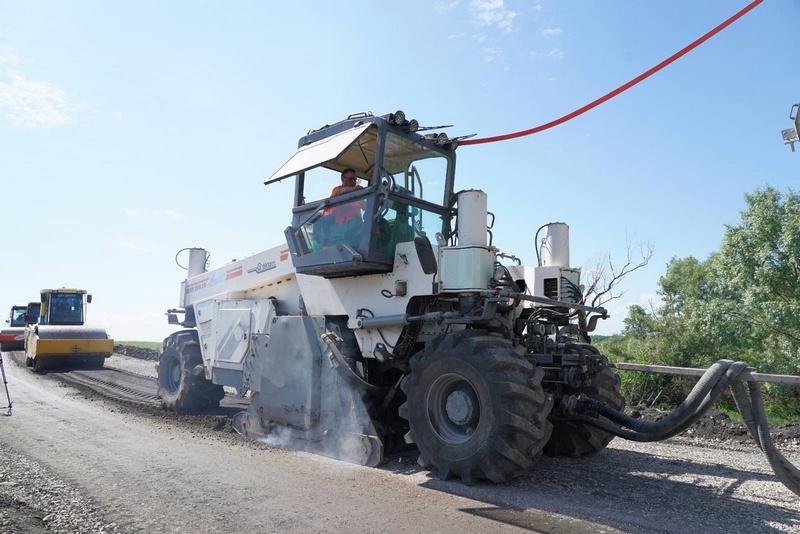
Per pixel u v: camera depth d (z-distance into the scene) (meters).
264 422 6.23
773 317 14.34
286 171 5.84
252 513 3.66
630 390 13.29
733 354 16.56
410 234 5.79
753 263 15.34
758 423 3.90
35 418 7.51
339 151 5.16
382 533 3.30
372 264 5.24
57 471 4.69
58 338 16.45
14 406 8.67
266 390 6.18
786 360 14.18
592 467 5.11
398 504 3.88
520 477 4.69
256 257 7.44
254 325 7.11
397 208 5.66
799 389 14.06
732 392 4.07
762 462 5.39
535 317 5.65
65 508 3.73
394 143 5.64
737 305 16.02
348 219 5.53
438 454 4.61
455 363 4.55
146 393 10.70
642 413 8.36
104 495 4.04
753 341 15.32
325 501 3.93
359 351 5.96
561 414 5.34
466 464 4.39
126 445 5.78
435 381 4.75
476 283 4.72
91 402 9.23
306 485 4.34
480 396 4.36
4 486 4.21
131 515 3.62
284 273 6.88
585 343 5.87
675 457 5.61
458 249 4.83
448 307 5.38
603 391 5.50
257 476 4.60
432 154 6.13
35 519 3.50
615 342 20.31
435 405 4.82
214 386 8.38
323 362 5.72
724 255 16.36
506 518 3.59
